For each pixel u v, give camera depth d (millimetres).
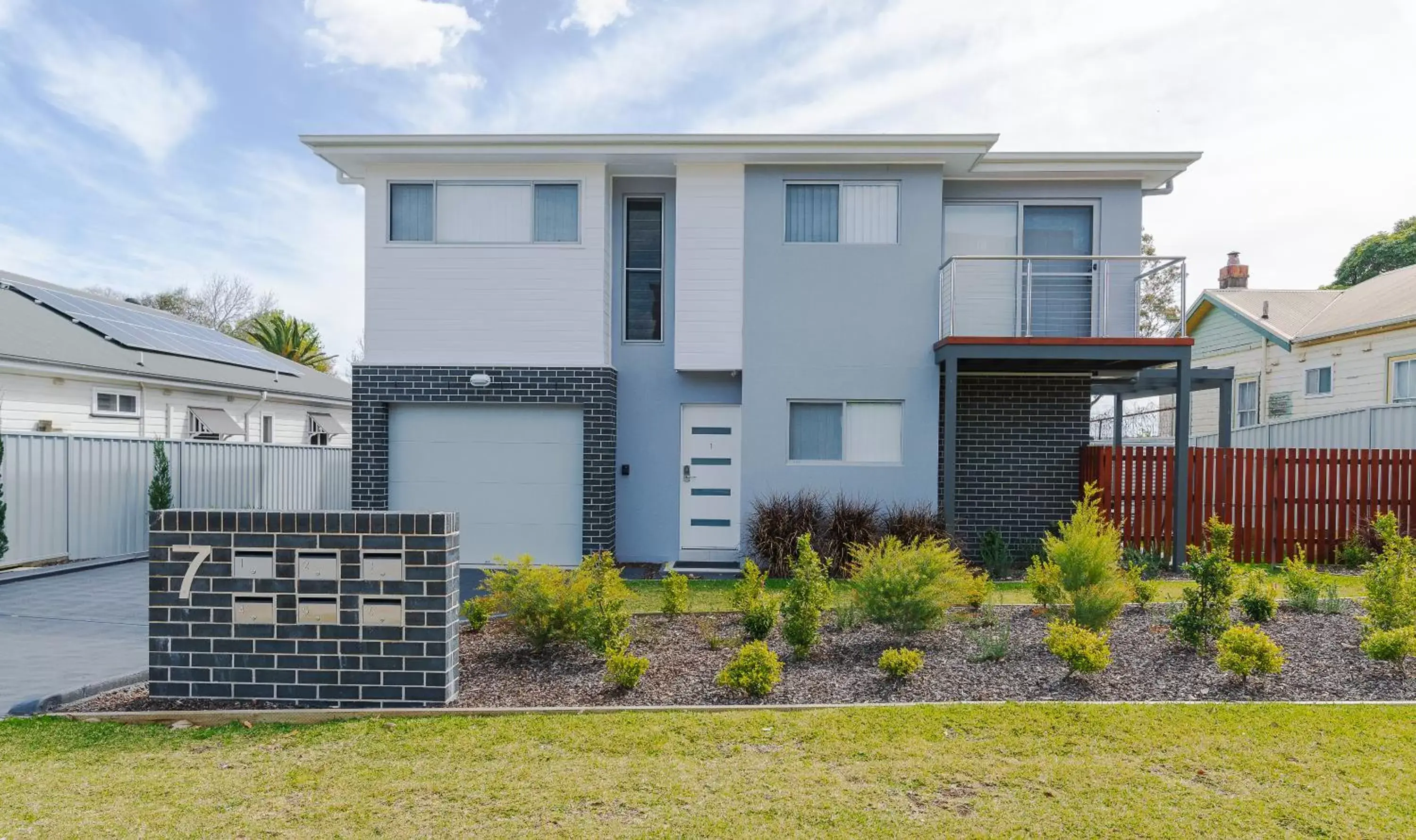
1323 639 6031
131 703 5145
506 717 4797
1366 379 15906
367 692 5102
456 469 11172
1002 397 11633
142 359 15805
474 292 10984
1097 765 3949
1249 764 3932
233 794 3727
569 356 10953
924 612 6078
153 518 5215
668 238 11352
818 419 11023
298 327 35031
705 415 11391
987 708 4766
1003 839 3252
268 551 5152
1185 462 10180
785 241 10953
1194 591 5945
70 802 3637
